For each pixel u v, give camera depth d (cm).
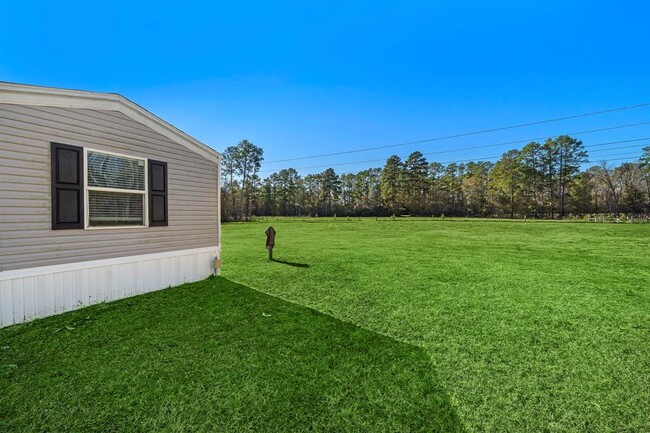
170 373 242
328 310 416
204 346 295
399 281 596
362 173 6788
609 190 4669
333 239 1503
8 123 339
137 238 486
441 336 328
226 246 1196
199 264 601
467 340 318
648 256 949
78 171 407
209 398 209
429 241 1410
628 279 623
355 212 6156
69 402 202
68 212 397
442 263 810
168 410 195
